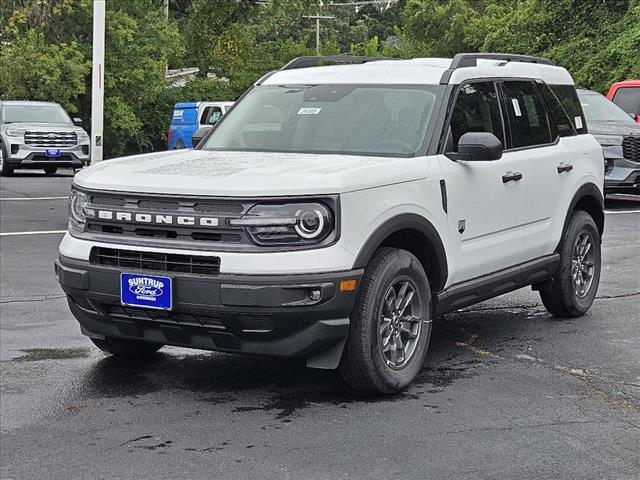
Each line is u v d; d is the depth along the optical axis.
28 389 6.11
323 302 5.35
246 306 5.30
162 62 37.00
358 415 5.54
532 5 32.25
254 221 5.32
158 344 6.52
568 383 6.20
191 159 6.32
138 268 5.61
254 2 42.50
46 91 34.19
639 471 4.70
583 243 8.14
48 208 16.77
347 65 7.46
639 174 16.44
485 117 6.99
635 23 28.69
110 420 5.49
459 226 6.45
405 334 6.01
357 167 5.74
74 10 36.06
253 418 5.50
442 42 43.69
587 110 17.48
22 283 9.83
